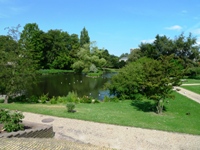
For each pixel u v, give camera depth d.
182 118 16.94
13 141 7.33
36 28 72.00
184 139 11.11
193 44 58.41
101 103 23.36
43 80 49.78
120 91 26.48
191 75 50.41
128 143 10.48
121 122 13.28
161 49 60.19
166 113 18.81
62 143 8.14
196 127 14.12
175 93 28.06
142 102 23.98
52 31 75.12
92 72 65.19
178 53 58.94
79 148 7.64
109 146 10.12
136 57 62.16
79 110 17.34
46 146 7.11
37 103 23.31
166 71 17.64
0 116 10.11
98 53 73.31
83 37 102.06
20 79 21.69
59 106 19.58
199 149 10.04
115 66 98.88
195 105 21.94
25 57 22.75
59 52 77.06
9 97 24.41
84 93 33.97
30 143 7.25
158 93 17.88
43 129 10.27
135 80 25.67
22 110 15.79
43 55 73.56
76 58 78.38
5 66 21.50
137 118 15.39
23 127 10.33
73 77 57.56
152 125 13.15
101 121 13.32
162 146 10.27
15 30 26.78
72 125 12.68
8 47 21.94
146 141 10.74
